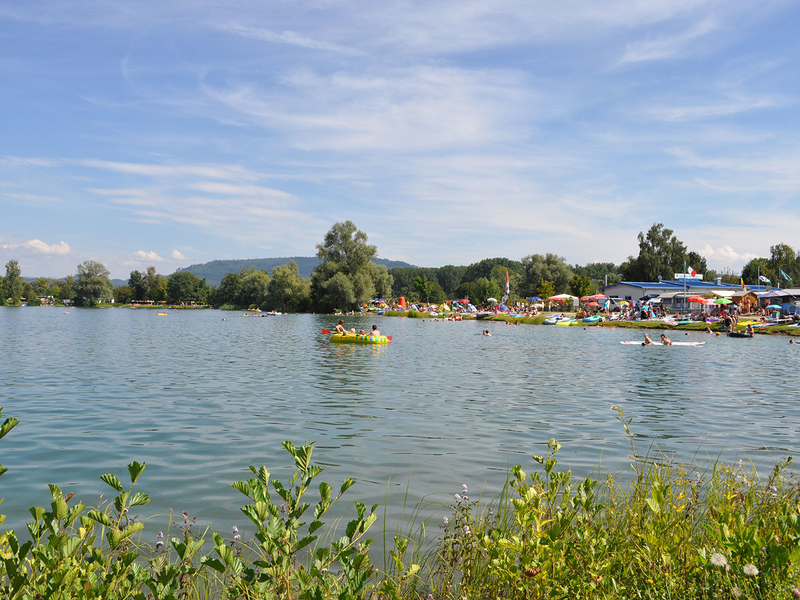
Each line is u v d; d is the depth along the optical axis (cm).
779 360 2288
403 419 1107
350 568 252
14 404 1238
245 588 247
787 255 9000
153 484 694
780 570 275
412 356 2408
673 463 775
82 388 1471
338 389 1489
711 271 10050
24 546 226
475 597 343
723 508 382
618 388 1541
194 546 254
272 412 1169
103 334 3862
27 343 3017
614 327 4666
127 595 232
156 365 2011
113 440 921
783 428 1041
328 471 757
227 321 6247
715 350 2734
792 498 463
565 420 1105
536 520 310
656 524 356
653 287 6844
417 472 753
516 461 809
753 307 5581
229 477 725
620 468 759
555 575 291
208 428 1014
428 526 548
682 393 1459
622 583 326
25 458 812
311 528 247
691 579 318
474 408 1230
